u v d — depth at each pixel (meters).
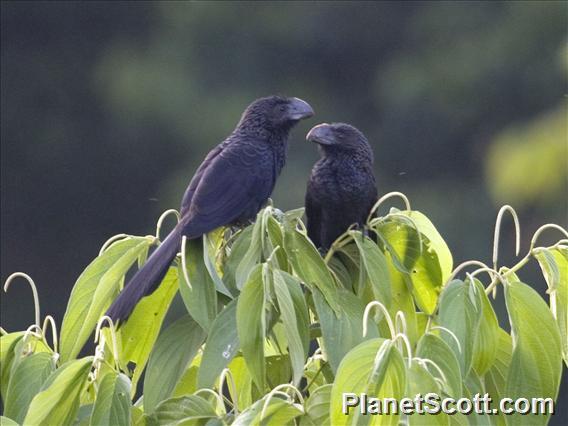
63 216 19.88
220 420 5.09
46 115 20.53
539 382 5.12
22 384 5.12
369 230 5.74
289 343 4.86
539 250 5.29
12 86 20.67
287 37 20.81
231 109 20.02
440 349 4.79
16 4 20.70
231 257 5.31
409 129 19.98
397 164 19.86
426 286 5.63
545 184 17.31
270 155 6.47
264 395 4.93
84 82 20.67
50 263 19.61
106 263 5.42
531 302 5.12
